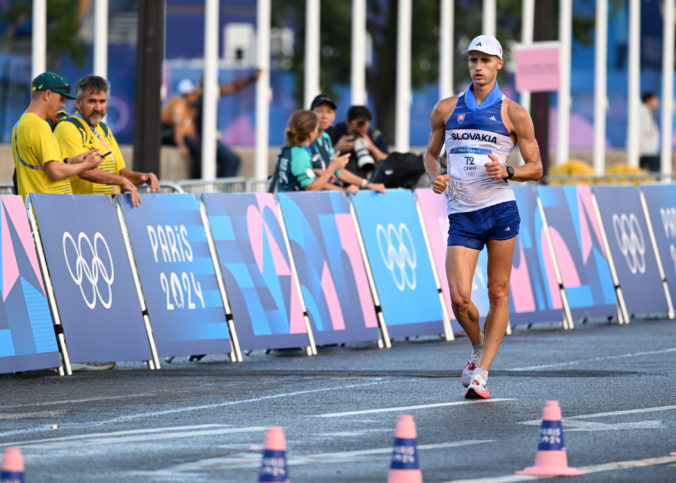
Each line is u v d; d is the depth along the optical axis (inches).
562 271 1451.8
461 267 898.1
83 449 685.9
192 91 2036.2
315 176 1242.6
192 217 1122.0
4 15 2866.6
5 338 980.6
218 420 786.8
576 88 3449.8
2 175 1840.6
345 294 1222.3
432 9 2938.0
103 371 1042.1
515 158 2225.6
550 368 1048.8
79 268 1035.9
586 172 2133.4
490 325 894.4
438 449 687.7
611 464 649.0
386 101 2979.8
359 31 1920.5
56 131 1069.1
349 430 749.3
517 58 1713.8
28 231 1013.2
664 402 861.2
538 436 727.7
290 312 1173.1
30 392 914.1
